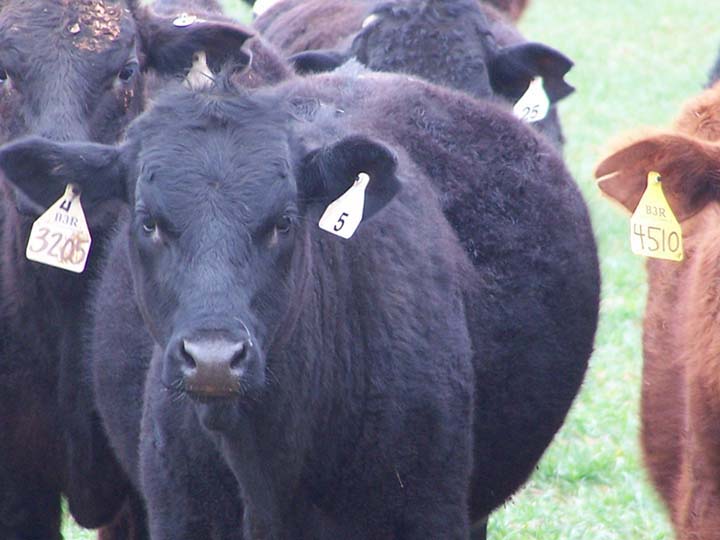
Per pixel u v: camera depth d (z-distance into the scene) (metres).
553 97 18.67
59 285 11.73
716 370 10.02
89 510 12.19
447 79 17.38
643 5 67.56
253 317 8.91
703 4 68.00
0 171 9.85
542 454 12.72
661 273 12.44
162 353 9.59
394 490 10.16
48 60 11.82
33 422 12.01
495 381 11.73
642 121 41.06
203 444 9.86
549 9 65.62
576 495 15.79
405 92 12.48
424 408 10.24
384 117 12.03
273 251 9.13
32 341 11.92
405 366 10.21
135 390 10.91
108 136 12.09
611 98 45.38
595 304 12.98
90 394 11.80
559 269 12.38
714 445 10.12
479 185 12.09
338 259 10.05
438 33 17.55
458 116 12.52
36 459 12.08
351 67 14.11
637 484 15.78
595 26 61.28
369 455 10.07
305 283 9.52
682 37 59.06
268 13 23.22
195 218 9.02
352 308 10.10
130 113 12.30
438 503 10.35
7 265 11.91
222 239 8.95
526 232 12.20
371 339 10.12
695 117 12.48
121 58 12.15
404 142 11.90
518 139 12.71
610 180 10.01
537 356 12.11
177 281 8.94
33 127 11.70
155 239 9.16
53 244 9.84
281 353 9.48
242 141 9.35
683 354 11.02
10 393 11.95
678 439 11.66
